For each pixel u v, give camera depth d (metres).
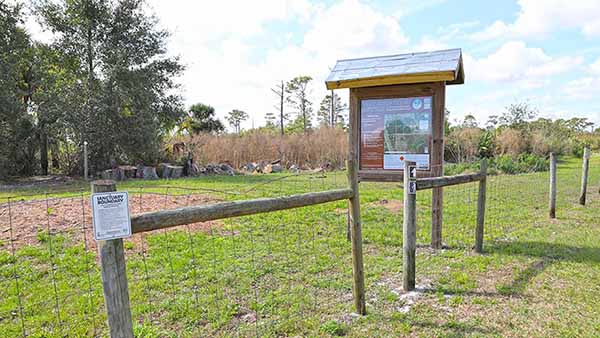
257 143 21.64
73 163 17.16
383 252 5.27
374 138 5.73
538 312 3.36
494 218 7.26
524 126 23.72
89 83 16.64
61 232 5.61
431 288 3.94
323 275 4.32
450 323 3.16
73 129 16.17
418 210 8.04
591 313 3.33
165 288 3.86
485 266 4.59
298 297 3.71
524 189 11.05
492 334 2.99
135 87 17.05
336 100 44.44
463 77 5.84
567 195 10.08
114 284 1.91
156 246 5.20
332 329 3.06
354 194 3.29
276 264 4.62
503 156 19.30
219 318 3.26
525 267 4.53
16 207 6.98
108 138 16.55
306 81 40.62
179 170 16.70
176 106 19.52
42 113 16.39
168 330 3.07
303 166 21.02
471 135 21.09
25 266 4.35
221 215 2.46
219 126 30.55
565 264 4.61
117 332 1.93
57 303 3.30
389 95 5.58
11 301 3.52
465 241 5.73
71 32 17.19
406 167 3.83
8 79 15.31
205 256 4.86
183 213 2.26
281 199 2.80
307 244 5.48
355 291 3.35
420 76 5.14
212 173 17.94
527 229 6.45
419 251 5.29
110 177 15.14
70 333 2.99
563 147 24.08
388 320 3.24
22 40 16.23
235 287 3.92
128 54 17.38
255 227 6.37
